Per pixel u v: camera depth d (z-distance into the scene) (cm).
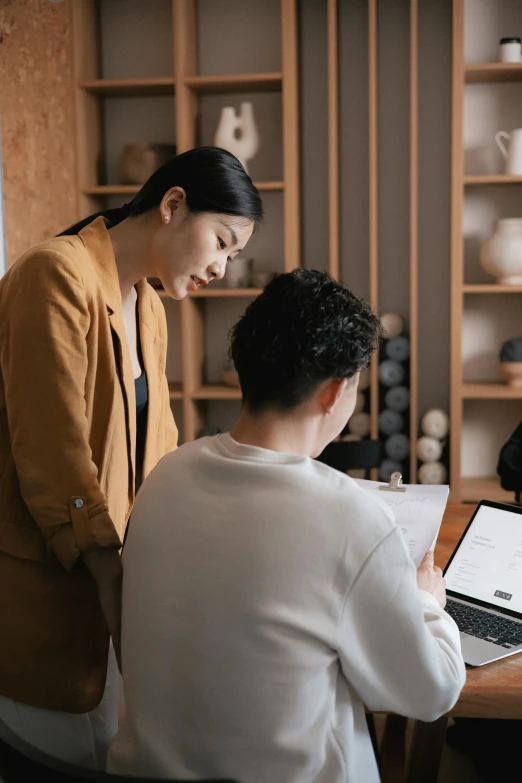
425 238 394
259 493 103
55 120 374
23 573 142
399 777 189
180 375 421
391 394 381
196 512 105
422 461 382
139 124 406
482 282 396
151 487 113
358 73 388
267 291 110
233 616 99
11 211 375
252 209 154
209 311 414
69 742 150
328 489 102
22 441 134
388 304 400
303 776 100
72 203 379
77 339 138
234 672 99
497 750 215
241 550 100
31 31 368
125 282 161
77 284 140
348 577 98
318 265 404
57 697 145
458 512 217
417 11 377
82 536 133
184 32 374
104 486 153
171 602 103
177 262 155
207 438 117
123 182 390
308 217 401
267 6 392
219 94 399
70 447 134
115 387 151
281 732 99
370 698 105
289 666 98
